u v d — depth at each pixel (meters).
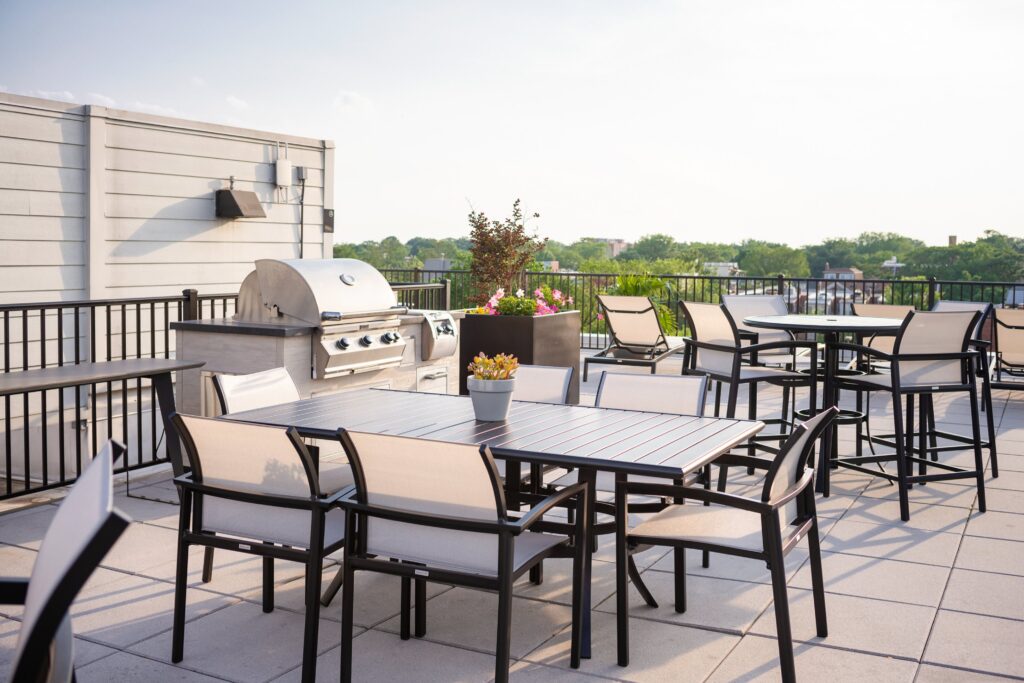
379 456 2.74
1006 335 7.68
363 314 5.89
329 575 3.95
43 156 8.22
